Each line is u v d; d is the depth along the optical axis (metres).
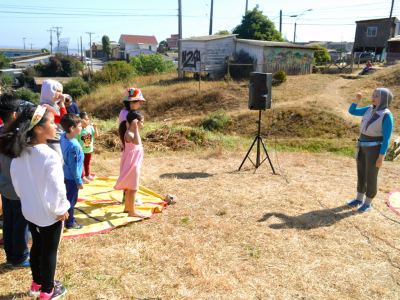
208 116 17.09
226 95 20.25
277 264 3.40
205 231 4.06
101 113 21.88
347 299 2.90
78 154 3.68
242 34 34.75
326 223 4.38
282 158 8.20
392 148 9.75
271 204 4.98
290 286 3.05
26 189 2.47
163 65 39.31
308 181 6.21
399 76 20.33
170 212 4.63
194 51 25.42
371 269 3.37
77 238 3.75
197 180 6.13
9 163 2.85
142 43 79.81
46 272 2.59
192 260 3.33
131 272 3.18
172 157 8.16
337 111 16.23
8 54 88.94
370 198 4.77
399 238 4.03
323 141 13.59
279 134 15.10
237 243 3.79
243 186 5.80
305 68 24.89
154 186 5.78
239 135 15.35
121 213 4.47
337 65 29.20
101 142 9.94
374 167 4.59
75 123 3.62
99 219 4.27
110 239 3.78
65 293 2.81
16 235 3.02
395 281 3.18
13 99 3.28
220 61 25.08
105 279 3.05
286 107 16.86
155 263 3.34
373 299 2.92
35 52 91.94
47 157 2.43
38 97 35.56
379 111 4.45
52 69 54.00
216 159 7.91
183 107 20.16
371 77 21.64
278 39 35.28
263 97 6.52
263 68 23.12
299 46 23.64
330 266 3.39
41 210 2.46
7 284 2.91
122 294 2.86
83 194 5.22
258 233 4.04
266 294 2.93
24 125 2.40
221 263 3.38
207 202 5.02
